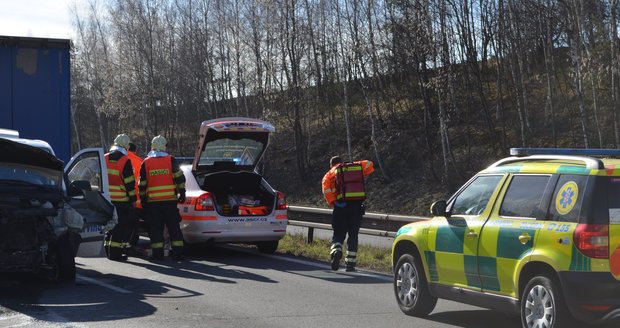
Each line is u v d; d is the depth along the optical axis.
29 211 9.67
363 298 9.84
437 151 35.03
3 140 9.84
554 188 6.89
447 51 32.59
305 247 15.45
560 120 32.47
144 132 53.62
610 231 6.39
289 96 41.31
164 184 13.40
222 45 46.59
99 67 55.19
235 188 14.73
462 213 8.05
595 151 7.43
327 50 41.75
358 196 12.52
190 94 49.34
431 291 8.41
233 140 14.80
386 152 37.09
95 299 9.42
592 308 6.33
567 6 28.47
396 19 34.75
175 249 13.57
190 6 48.66
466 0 35.47
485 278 7.52
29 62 13.57
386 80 41.50
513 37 33.06
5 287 10.34
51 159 10.23
